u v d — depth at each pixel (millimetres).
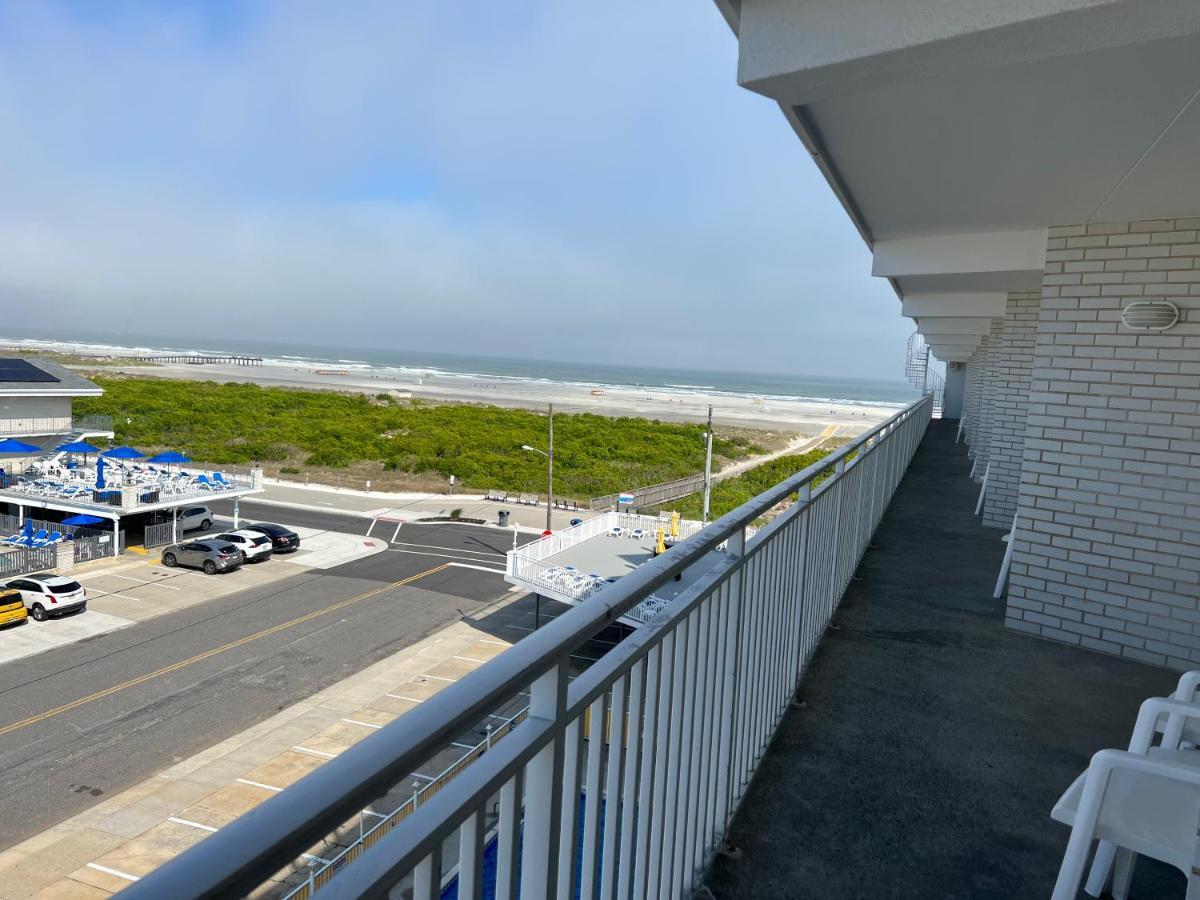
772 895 1993
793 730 2957
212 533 24438
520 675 925
